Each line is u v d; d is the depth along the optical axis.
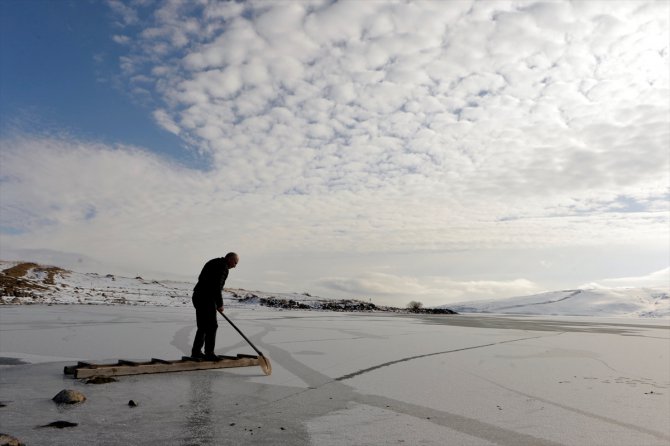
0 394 4.11
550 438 3.34
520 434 3.42
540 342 9.65
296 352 7.21
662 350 8.52
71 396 3.91
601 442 3.28
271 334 9.64
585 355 7.68
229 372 5.52
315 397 4.39
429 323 15.45
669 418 3.88
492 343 9.23
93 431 3.18
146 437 3.10
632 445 3.22
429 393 4.66
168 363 5.38
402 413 3.90
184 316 13.48
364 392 4.64
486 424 3.64
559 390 4.90
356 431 3.38
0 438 2.81
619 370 6.22
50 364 5.58
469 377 5.54
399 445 3.12
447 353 7.57
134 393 4.32
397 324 14.09
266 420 3.59
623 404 4.33
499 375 5.71
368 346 8.16
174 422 3.46
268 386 4.80
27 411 3.61
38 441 2.94
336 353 7.21
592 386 5.14
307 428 3.43
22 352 6.40
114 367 5.01
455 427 3.55
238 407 3.96
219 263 6.15
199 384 4.80
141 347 7.25
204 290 6.05
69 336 8.12
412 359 6.83
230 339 8.57
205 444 3.00
